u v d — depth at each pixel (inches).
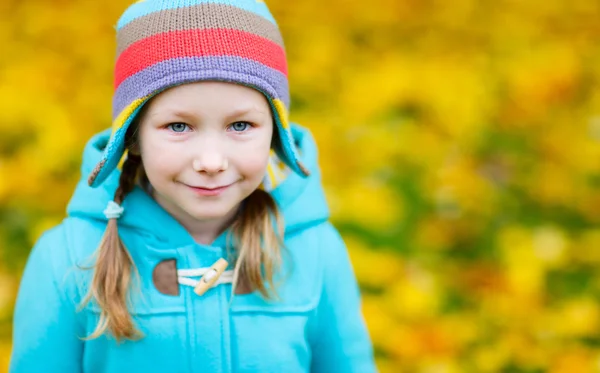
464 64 169.8
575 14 190.7
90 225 66.2
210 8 56.5
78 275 64.1
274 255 64.5
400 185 136.5
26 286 66.4
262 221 64.2
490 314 114.7
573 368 106.3
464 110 152.2
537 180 142.1
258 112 57.3
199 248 63.8
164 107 56.1
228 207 58.8
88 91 154.3
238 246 64.3
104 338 63.9
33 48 166.6
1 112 143.9
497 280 120.6
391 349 108.2
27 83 153.3
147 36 56.6
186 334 62.7
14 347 67.1
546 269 123.5
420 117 153.9
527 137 151.9
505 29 184.7
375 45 178.2
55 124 141.8
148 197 64.7
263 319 64.6
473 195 135.9
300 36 177.0
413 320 112.9
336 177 136.7
